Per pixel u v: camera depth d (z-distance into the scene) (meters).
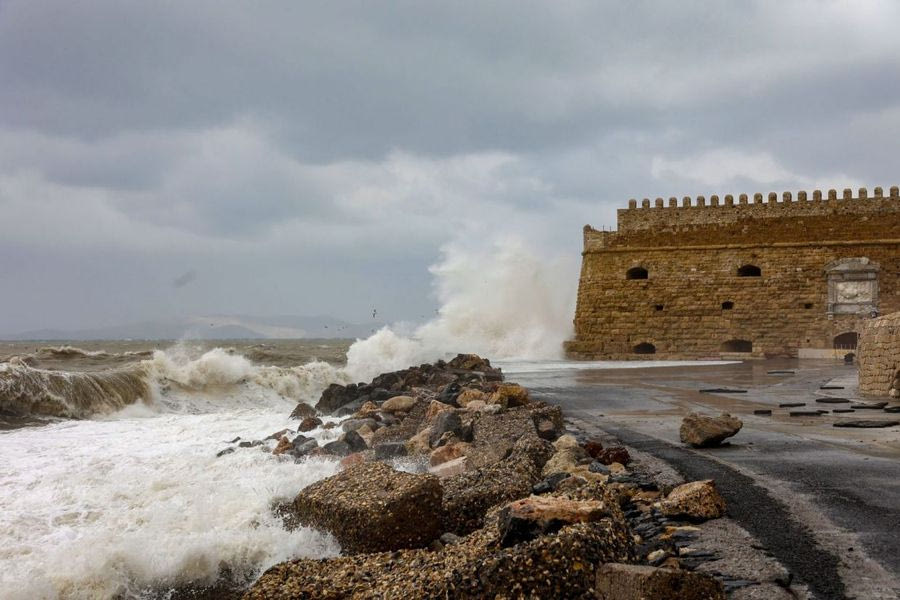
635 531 9.68
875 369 26.73
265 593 8.05
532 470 12.65
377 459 16.36
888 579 7.51
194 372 31.64
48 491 13.22
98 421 24.28
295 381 36.00
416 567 8.13
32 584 8.77
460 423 18.53
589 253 67.62
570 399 28.61
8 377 23.70
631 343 65.25
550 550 7.16
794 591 7.29
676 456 15.06
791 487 11.65
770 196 63.59
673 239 65.50
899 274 60.25
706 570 7.96
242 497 12.41
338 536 10.34
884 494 11.09
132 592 9.21
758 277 63.09
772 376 39.22
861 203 61.62
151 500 12.63
